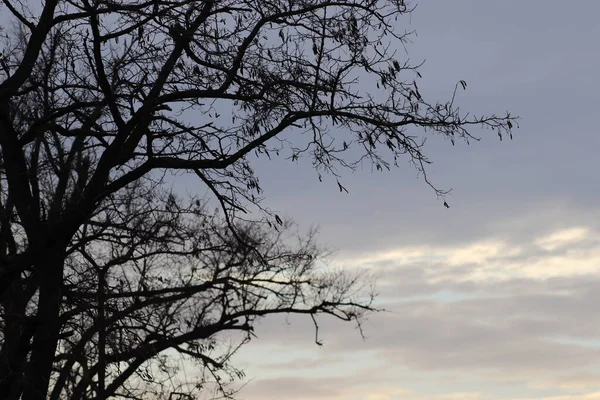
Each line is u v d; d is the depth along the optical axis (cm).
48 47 1714
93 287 1669
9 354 1633
